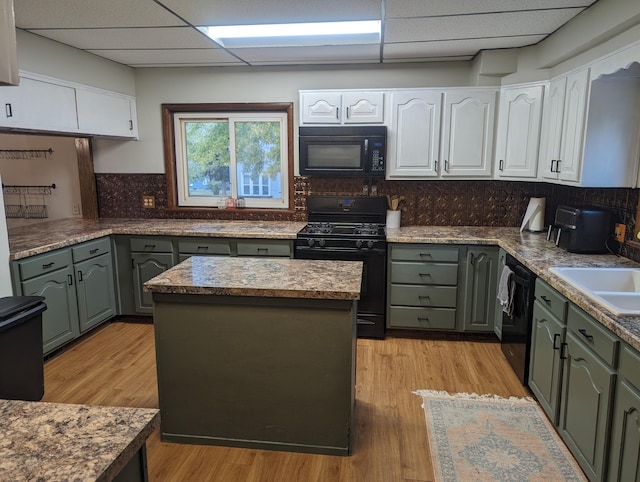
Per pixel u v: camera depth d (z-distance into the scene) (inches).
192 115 167.2
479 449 87.0
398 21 106.2
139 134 167.5
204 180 172.9
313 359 82.4
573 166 108.8
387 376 117.3
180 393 87.2
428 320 140.3
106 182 172.7
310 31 116.4
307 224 157.0
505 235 138.9
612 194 110.8
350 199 156.9
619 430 64.6
